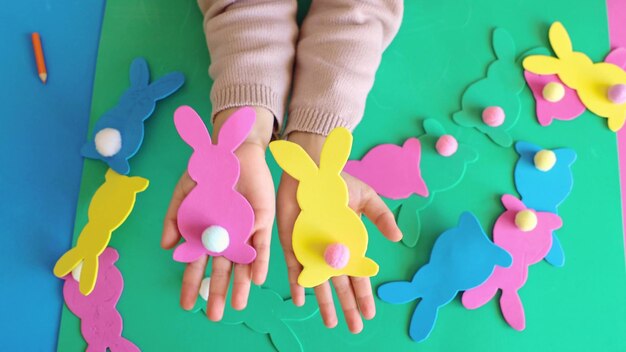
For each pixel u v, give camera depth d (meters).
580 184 0.57
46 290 0.54
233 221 0.42
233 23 0.52
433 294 0.54
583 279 0.55
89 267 0.52
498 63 0.58
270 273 0.54
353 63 0.50
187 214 0.42
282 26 0.52
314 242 0.42
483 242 0.54
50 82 0.58
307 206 0.42
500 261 0.54
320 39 0.51
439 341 0.54
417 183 0.56
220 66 0.50
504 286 0.54
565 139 0.57
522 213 0.54
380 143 0.57
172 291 0.54
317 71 0.50
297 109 0.49
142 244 0.55
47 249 0.55
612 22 0.60
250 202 0.44
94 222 0.53
